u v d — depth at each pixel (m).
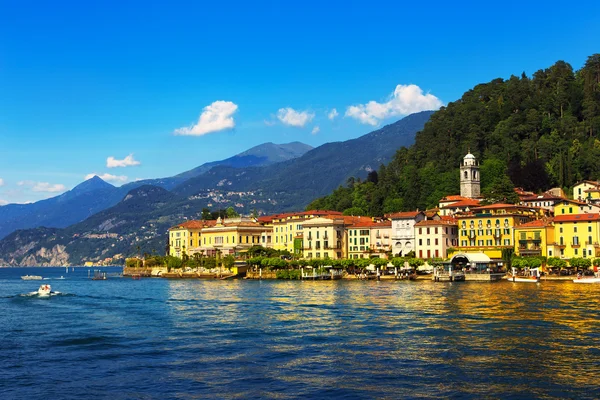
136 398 66.75
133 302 163.88
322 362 80.81
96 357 86.06
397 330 102.94
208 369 78.12
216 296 180.75
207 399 66.00
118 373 76.88
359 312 128.12
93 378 74.75
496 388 67.94
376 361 80.69
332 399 65.44
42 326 115.50
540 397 64.88
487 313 121.38
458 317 116.38
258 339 98.00
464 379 71.44
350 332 102.38
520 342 90.56
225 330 107.62
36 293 197.75
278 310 136.12
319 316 123.56
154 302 162.75
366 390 68.06
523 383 69.56
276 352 87.56
